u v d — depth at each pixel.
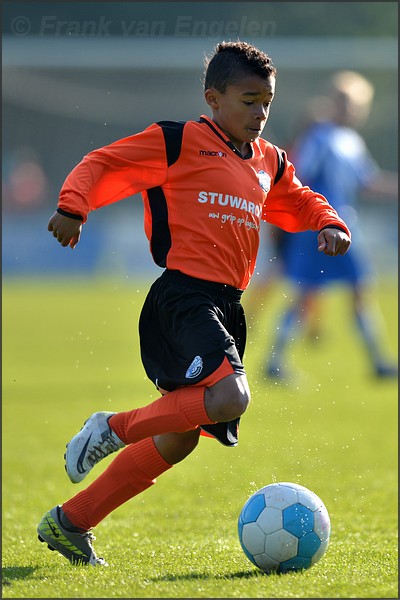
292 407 34.97
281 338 39.34
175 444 15.77
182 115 89.44
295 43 76.38
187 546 17.19
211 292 15.47
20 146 94.38
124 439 15.16
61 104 90.38
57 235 15.02
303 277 39.09
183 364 14.88
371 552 16.44
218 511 20.81
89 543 15.95
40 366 47.16
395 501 21.27
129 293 83.00
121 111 89.88
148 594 13.42
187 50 76.44
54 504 21.61
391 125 87.50
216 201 15.59
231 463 26.22
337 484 23.17
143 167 15.55
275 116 85.44
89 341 57.44
